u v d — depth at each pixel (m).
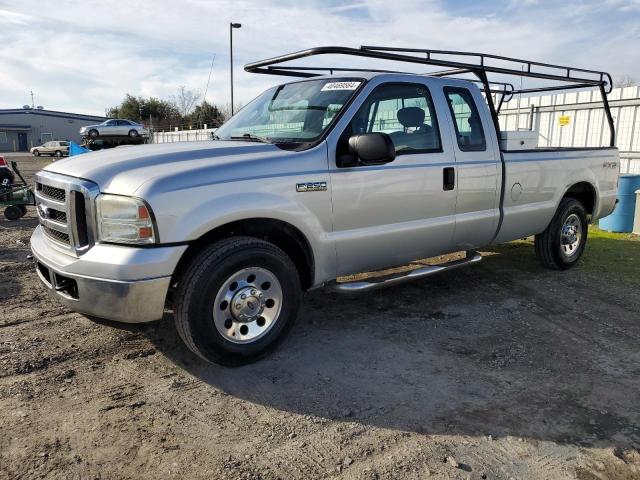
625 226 8.96
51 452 2.67
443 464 2.66
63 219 3.48
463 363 3.80
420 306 4.97
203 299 3.31
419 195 4.39
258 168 3.52
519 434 2.94
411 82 4.45
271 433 2.90
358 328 4.40
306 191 3.70
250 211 3.42
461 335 4.31
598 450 2.82
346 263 4.11
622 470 2.66
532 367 3.76
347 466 2.63
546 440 2.89
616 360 3.91
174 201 3.16
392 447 2.80
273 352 3.79
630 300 5.28
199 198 3.25
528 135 5.46
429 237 4.59
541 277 6.04
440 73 5.87
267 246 3.56
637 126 10.86
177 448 2.74
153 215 3.09
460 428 2.99
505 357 3.91
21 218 10.30
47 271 3.58
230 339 3.50
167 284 3.17
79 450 2.70
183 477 2.52
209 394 3.30
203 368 3.62
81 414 3.02
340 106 4.07
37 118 73.25
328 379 3.52
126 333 4.14
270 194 3.53
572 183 5.97
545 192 5.63
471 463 2.68
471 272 6.18
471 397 3.33
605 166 6.46
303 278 4.04
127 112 59.91
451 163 4.62
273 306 3.68
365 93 4.11
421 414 3.12
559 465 2.68
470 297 5.27
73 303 3.26
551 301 5.20
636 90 10.81
